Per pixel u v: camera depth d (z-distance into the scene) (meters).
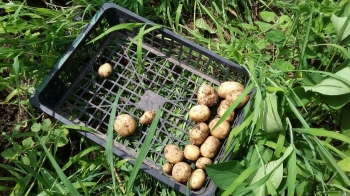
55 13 0.74
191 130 0.67
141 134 0.71
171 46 0.74
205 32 0.83
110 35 0.77
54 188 0.62
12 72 0.72
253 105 0.66
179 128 0.70
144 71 0.75
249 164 0.63
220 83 0.74
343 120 0.67
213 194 0.62
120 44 0.76
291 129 0.62
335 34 0.73
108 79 0.74
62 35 0.75
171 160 0.66
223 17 0.82
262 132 0.67
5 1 0.80
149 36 0.79
